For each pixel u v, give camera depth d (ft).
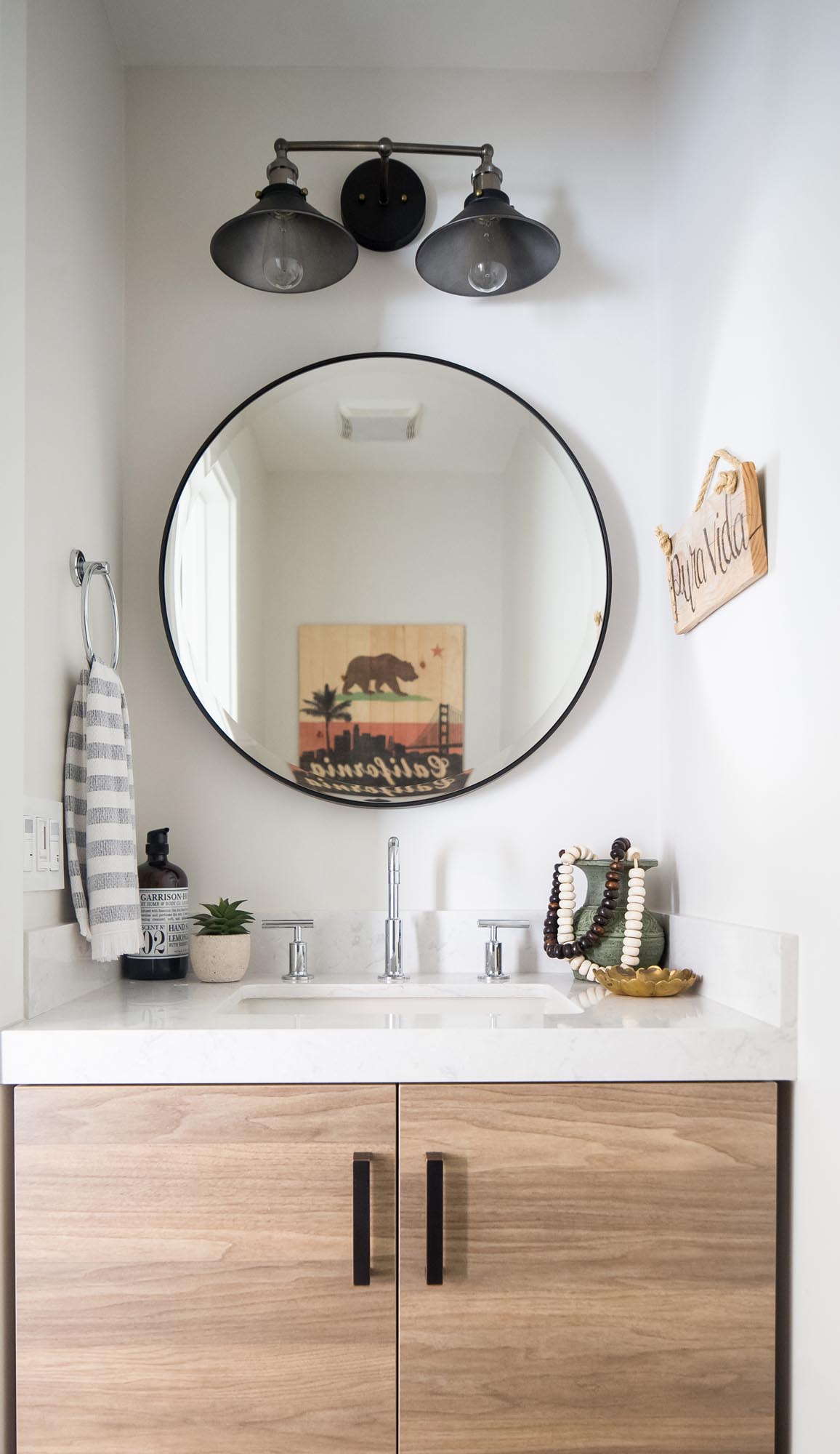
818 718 4.17
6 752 4.49
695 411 5.87
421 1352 4.41
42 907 5.01
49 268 5.18
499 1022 4.65
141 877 6.02
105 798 5.21
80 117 5.75
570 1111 4.48
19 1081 4.42
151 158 6.67
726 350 5.34
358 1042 4.45
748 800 4.94
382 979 6.12
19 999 4.62
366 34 6.43
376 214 6.55
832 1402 4.06
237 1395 4.39
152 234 6.64
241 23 6.33
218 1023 4.60
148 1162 4.41
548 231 5.82
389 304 6.66
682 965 5.76
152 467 6.55
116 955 5.19
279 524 6.47
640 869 5.88
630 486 6.62
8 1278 4.49
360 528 6.49
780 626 4.56
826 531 4.11
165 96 6.70
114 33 6.40
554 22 6.35
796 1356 4.42
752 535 4.73
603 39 6.51
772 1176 4.48
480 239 5.86
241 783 6.44
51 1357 4.37
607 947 5.90
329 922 6.35
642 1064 4.48
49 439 5.14
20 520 4.59
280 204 5.59
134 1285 4.39
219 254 5.97
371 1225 4.44
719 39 5.48
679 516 6.15
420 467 6.53
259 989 5.83
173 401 6.59
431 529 6.50
